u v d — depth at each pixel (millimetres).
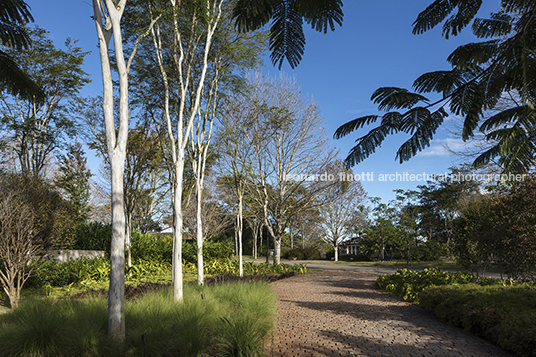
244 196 19938
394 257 35188
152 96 12188
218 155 14641
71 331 4719
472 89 1872
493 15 1902
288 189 21000
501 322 5352
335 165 20281
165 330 5000
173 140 8281
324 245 46875
